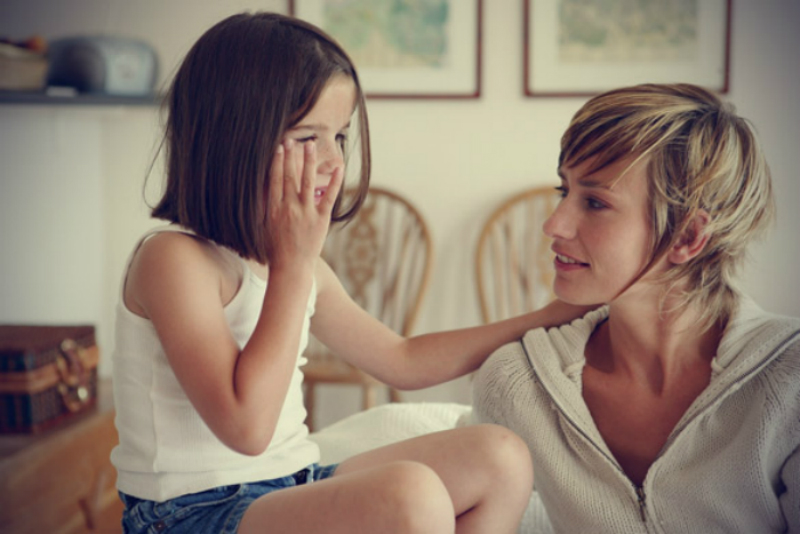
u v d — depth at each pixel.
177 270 1.02
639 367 1.11
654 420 1.11
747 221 1.06
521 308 2.75
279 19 1.13
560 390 1.10
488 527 1.01
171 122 1.15
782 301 2.72
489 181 2.76
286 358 0.96
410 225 2.75
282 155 1.05
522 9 2.72
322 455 1.45
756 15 2.68
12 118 2.56
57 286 2.68
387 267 2.76
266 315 0.99
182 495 1.03
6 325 2.10
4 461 1.68
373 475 0.92
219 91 1.08
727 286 1.10
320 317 1.29
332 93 1.10
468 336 1.27
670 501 1.06
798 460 1.02
